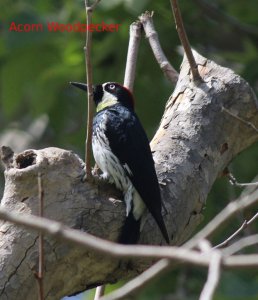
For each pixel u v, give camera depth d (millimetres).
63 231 4922
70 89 18156
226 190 15594
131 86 11773
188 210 9906
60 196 9070
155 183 9617
